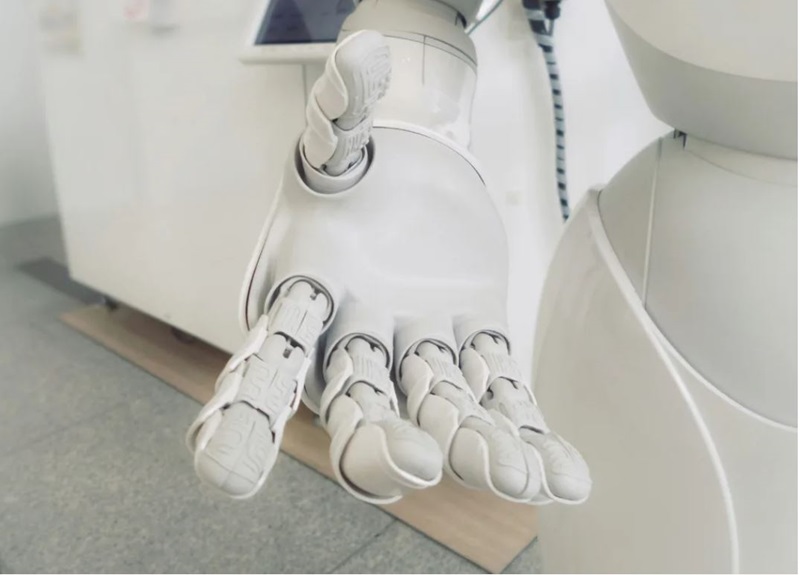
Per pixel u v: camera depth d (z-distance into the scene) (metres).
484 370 0.27
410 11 0.34
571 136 0.88
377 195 0.28
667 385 0.36
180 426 1.17
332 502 0.99
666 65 0.31
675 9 0.30
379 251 0.28
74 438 1.14
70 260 1.53
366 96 0.23
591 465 0.40
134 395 1.26
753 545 0.36
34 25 1.35
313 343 0.25
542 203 0.90
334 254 0.27
